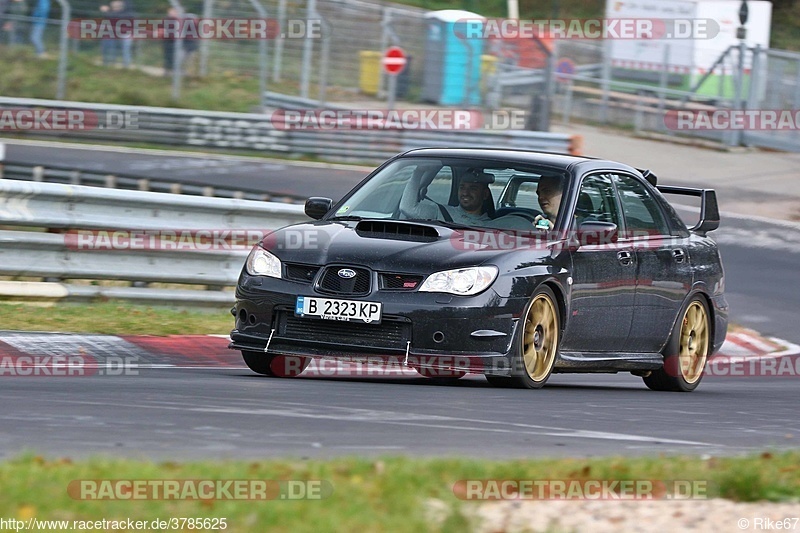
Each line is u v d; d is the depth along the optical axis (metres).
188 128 84.62
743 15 102.38
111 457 15.12
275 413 20.31
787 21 138.38
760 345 45.06
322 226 27.62
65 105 82.81
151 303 37.62
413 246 26.27
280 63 100.38
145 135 84.06
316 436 18.08
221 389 23.62
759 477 15.06
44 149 78.12
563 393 27.00
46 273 35.66
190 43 97.44
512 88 92.75
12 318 32.44
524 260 26.47
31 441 16.47
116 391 22.58
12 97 88.56
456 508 12.76
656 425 22.48
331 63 100.69
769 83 99.94
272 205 41.09
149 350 31.08
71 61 94.44
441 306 25.27
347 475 14.05
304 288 25.94
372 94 98.94
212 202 39.34
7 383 23.27
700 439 20.95
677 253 31.59
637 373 31.89
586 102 105.94
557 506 13.59
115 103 90.69
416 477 13.96
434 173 28.95
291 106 93.62
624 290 29.33
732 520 13.53
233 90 97.25
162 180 61.09
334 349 25.69
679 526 13.12
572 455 17.94
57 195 35.84
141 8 95.31
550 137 84.75
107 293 36.69
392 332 25.45
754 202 79.94
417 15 103.19
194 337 33.66
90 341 31.00
